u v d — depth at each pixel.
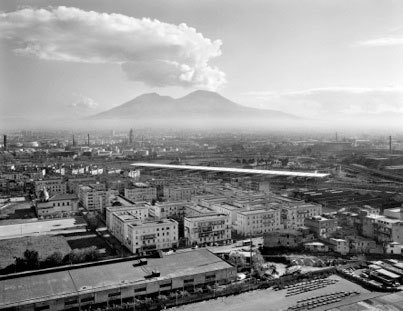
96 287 164.75
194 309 161.12
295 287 180.88
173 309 161.62
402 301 165.00
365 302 164.25
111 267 188.62
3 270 193.12
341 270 197.25
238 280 185.88
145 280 171.50
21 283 170.00
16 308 148.62
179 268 185.88
